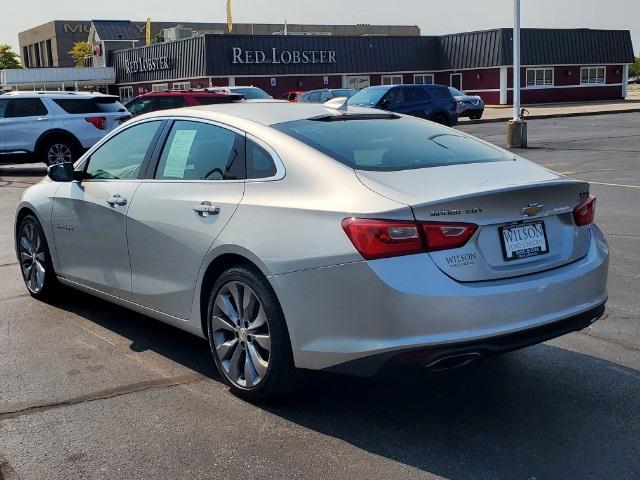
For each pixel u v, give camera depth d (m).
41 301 6.43
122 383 4.62
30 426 4.04
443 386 4.57
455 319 3.60
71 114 16.92
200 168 4.71
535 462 3.63
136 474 3.54
